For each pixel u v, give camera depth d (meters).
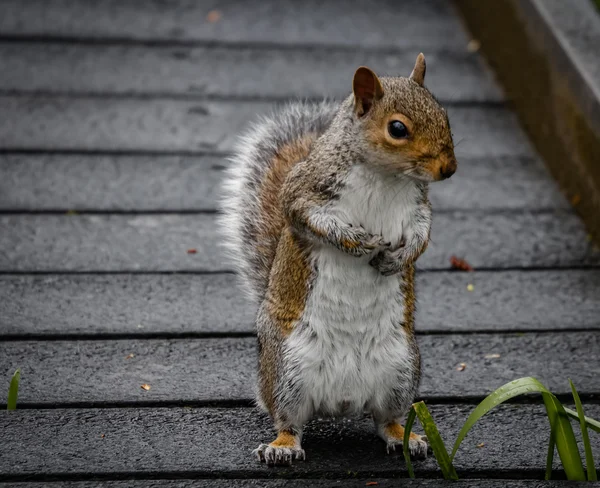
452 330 8.37
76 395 7.30
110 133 11.08
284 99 11.73
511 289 8.99
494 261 9.42
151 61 12.46
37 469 6.49
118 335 8.08
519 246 9.68
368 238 6.34
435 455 6.42
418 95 6.32
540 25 11.14
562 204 10.40
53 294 8.55
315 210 6.44
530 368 7.88
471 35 13.45
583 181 10.13
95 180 10.30
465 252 9.55
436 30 13.55
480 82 12.41
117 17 13.39
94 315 8.31
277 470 6.58
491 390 7.59
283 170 7.59
